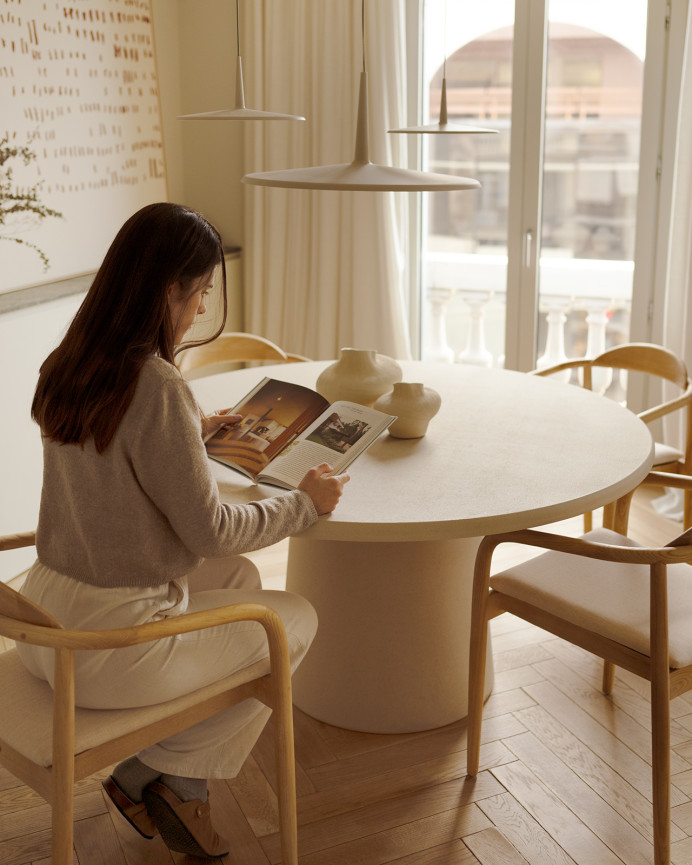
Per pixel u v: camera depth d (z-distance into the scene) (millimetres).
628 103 3768
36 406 1426
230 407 2203
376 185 1757
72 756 1331
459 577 2158
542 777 2010
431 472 1818
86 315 1393
